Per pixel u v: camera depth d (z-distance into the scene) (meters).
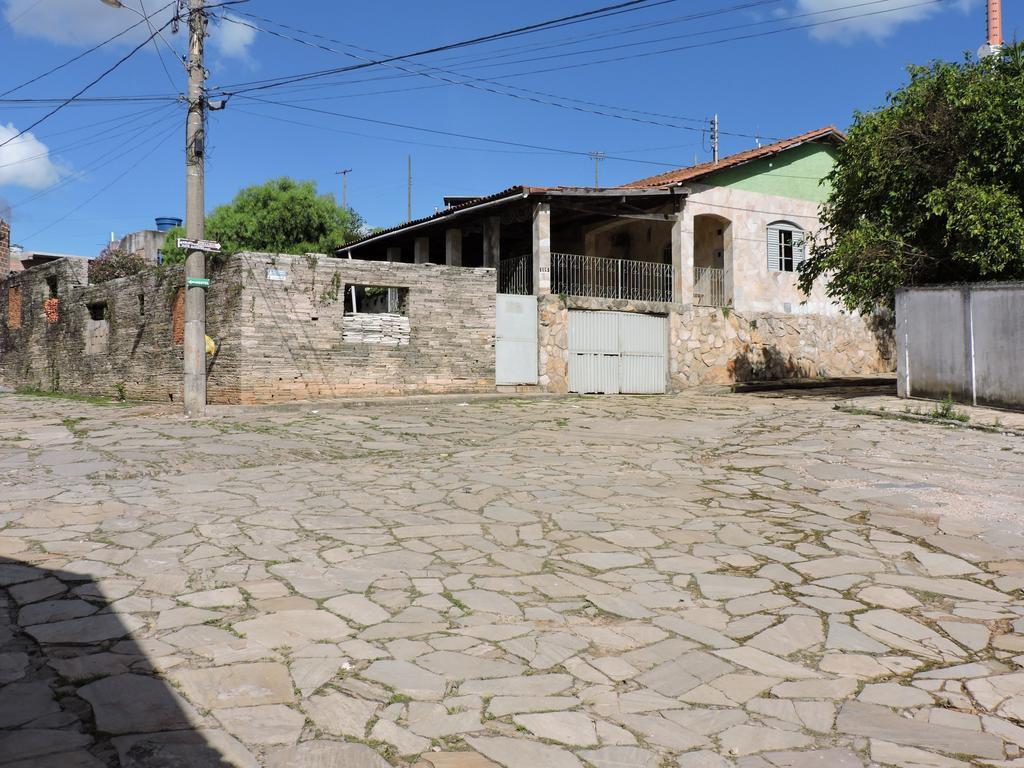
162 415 12.58
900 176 13.42
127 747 2.66
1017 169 12.01
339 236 26.91
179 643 3.55
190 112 11.88
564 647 3.63
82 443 9.64
